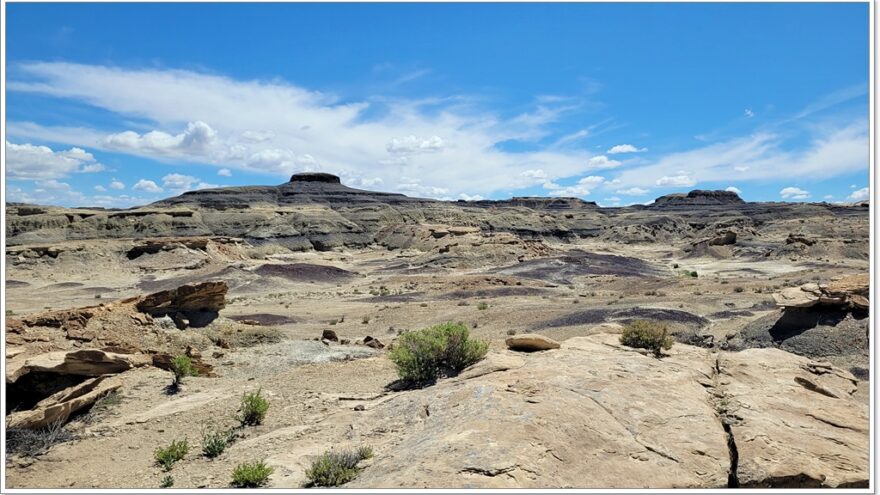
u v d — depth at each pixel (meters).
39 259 80.44
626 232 174.88
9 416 12.77
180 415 13.75
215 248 93.75
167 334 23.38
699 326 28.88
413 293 58.19
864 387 13.04
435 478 7.09
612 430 8.84
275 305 51.69
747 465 7.86
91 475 10.55
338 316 43.72
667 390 11.04
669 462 7.97
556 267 79.50
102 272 79.62
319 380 16.33
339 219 150.62
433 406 11.00
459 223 180.88
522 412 9.25
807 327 23.50
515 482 7.05
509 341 18.22
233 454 10.76
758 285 46.84
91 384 15.31
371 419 11.31
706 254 103.56
